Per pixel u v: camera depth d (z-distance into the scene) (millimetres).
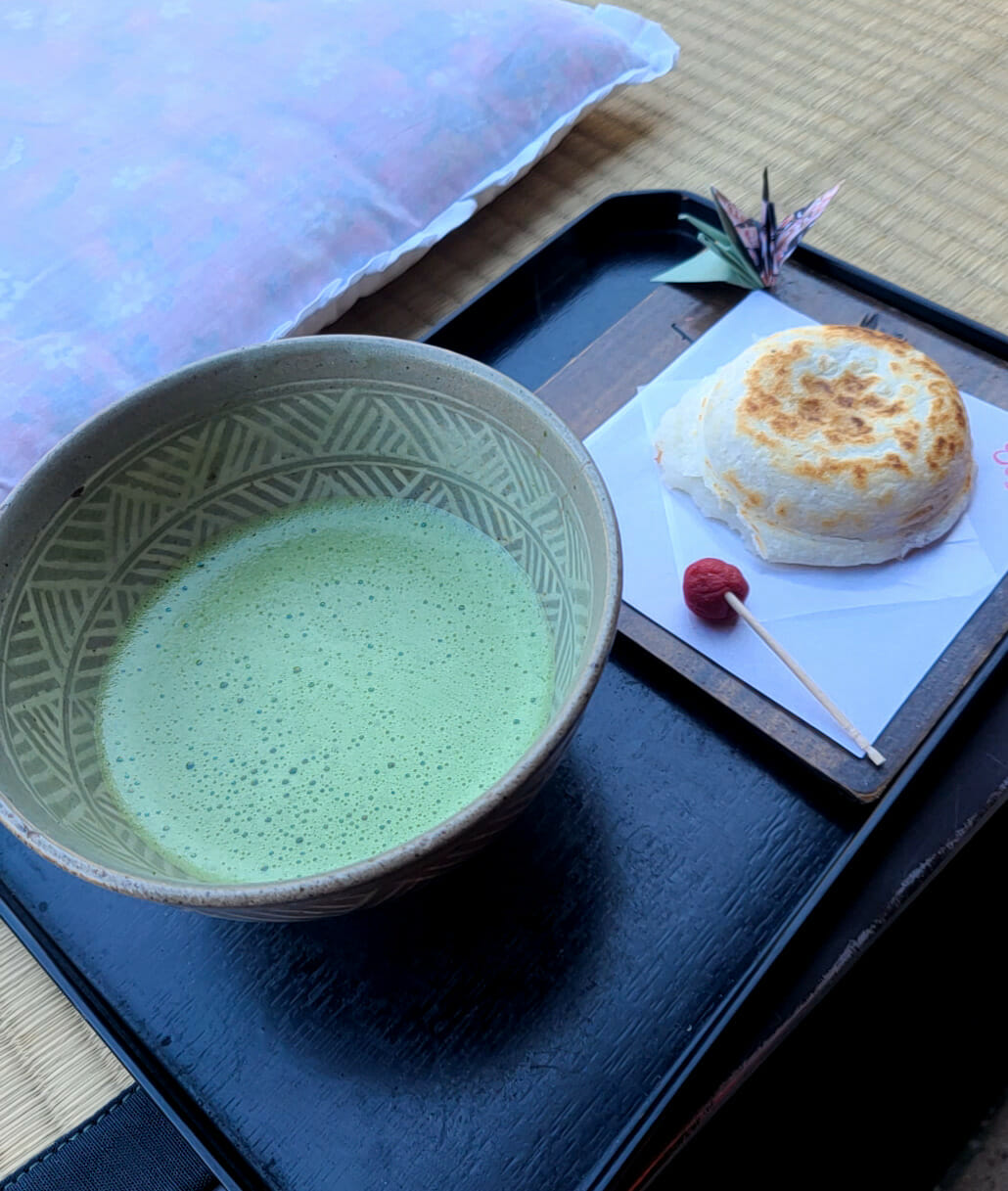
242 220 323
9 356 301
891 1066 312
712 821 233
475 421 226
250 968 221
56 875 236
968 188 348
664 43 385
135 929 227
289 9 370
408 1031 211
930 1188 301
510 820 175
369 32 358
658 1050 205
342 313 336
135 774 220
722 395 272
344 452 247
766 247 311
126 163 335
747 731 244
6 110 356
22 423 291
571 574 214
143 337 306
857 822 231
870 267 331
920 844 226
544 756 163
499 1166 196
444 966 217
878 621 255
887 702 241
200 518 247
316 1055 210
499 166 353
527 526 230
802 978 212
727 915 220
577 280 339
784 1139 300
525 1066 205
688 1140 215
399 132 342
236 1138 203
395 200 337
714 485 273
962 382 290
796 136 373
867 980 319
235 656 235
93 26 377
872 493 252
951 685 243
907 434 257
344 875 155
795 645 253
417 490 249
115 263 316
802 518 260
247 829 211
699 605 255
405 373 227
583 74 365
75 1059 221
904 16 406
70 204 329
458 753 216
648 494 285
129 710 229
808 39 406
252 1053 211
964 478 265
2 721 196
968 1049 315
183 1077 210
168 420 227
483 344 326
